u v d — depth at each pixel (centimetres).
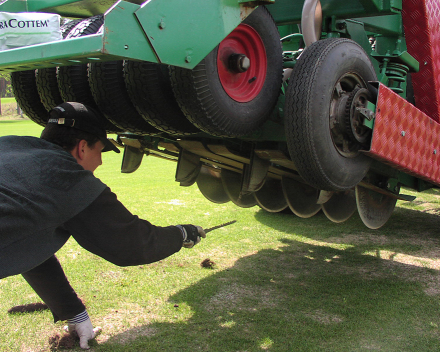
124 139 382
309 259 414
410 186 418
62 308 253
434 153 346
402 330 275
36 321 291
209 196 492
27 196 161
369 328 278
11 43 178
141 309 307
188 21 179
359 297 325
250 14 227
